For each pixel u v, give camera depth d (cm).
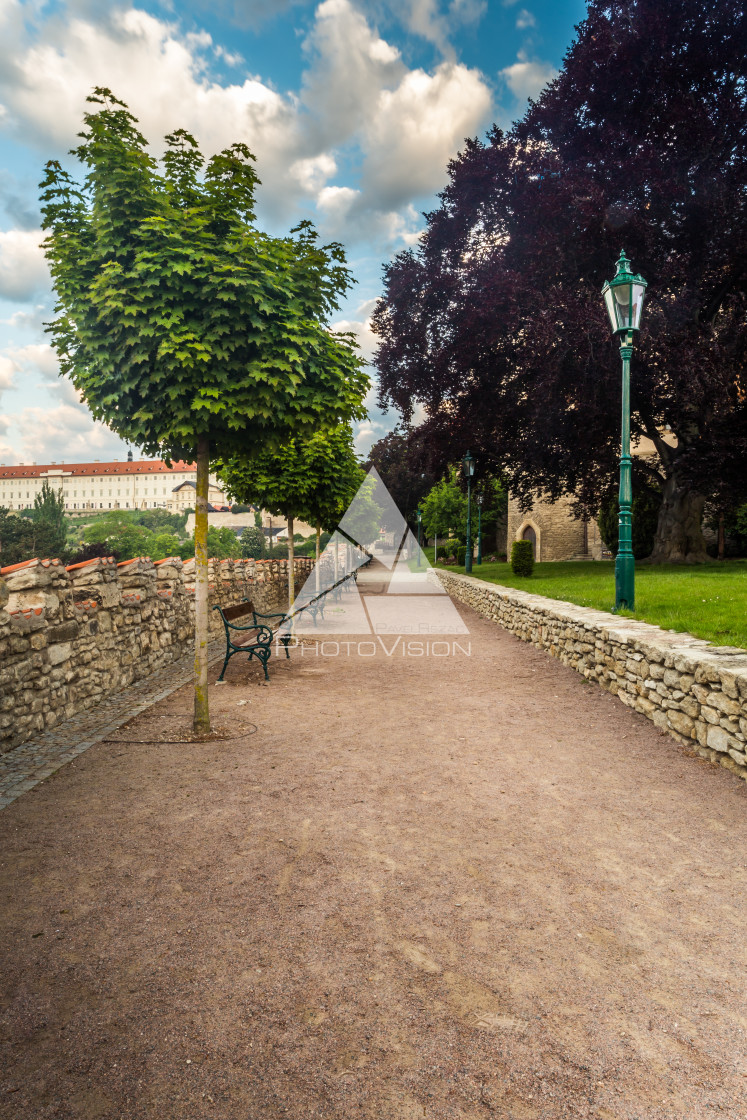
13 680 541
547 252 1568
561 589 1379
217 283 494
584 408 1638
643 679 612
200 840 359
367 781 455
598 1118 179
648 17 1539
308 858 337
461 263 1892
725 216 1462
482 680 824
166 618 967
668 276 1494
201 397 515
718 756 477
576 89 1673
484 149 1750
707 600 941
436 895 299
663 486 1998
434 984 236
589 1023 216
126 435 583
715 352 1433
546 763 490
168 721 630
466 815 393
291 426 578
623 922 277
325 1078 193
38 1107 183
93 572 715
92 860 336
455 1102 184
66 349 554
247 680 844
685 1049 204
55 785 450
